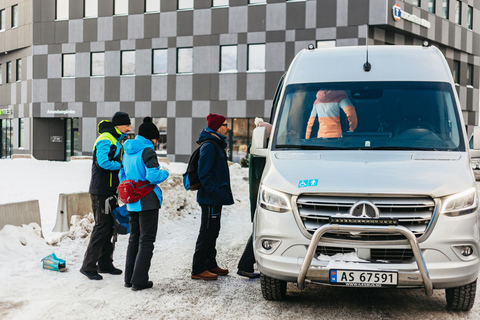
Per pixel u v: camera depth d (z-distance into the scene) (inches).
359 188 169.3
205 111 1198.3
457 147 194.7
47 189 566.9
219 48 1187.3
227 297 207.8
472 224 169.0
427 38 1216.8
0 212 274.7
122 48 1278.3
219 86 1185.4
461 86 1387.8
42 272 239.6
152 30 1246.9
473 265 168.2
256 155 210.8
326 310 190.9
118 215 223.9
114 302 199.3
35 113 1386.6
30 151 1416.1
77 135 1409.9
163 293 212.7
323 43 1102.4
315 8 1103.6
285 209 175.5
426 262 165.2
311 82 221.3
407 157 187.6
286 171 184.1
